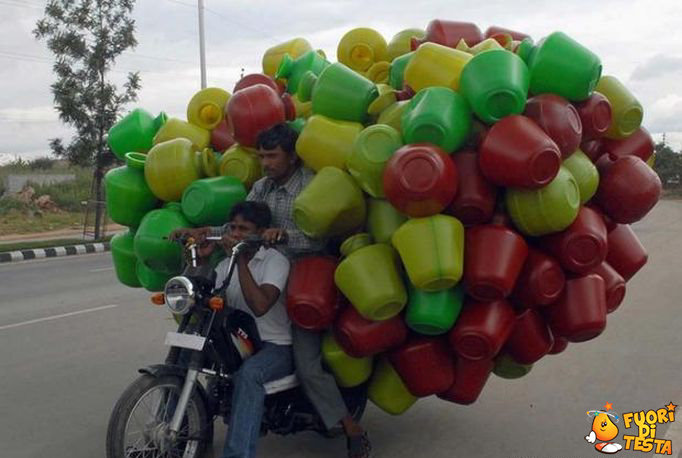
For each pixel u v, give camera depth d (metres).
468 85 3.54
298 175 3.90
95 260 14.93
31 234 19.80
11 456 4.32
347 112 3.93
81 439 4.58
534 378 5.72
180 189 4.27
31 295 10.07
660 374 5.80
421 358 3.65
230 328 3.70
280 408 3.87
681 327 7.44
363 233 3.77
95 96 16.52
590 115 3.76
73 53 16.44
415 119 3.44
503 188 3.54
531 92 3.75
